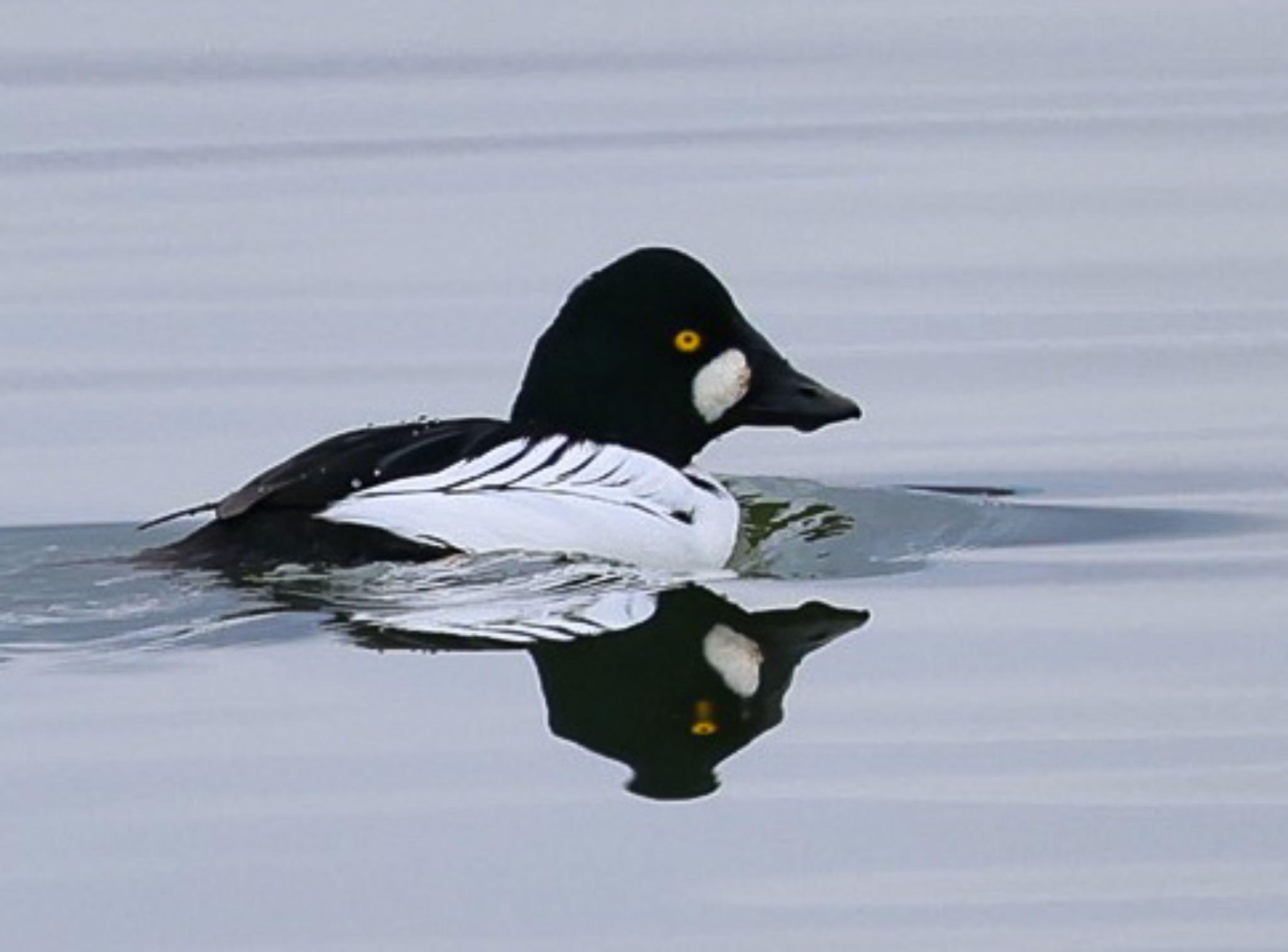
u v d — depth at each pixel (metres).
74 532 14.86
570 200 20.33
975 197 20.48
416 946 10.50
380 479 13.55
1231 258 19.31
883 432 16.80
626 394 14.55
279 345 17.86
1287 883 10.98
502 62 23.83
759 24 25.00
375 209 20.20
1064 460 16.23
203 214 20.11
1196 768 11.98
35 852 11.19
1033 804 11.66
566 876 11.04
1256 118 22.06
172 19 24.89
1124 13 25.16
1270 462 16.12
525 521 13.52
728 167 21.08
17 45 24.20
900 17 25.19
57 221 20.00
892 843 11.34
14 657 12.88
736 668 13.02
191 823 11.41
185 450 16.27
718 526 14.19
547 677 12.79
